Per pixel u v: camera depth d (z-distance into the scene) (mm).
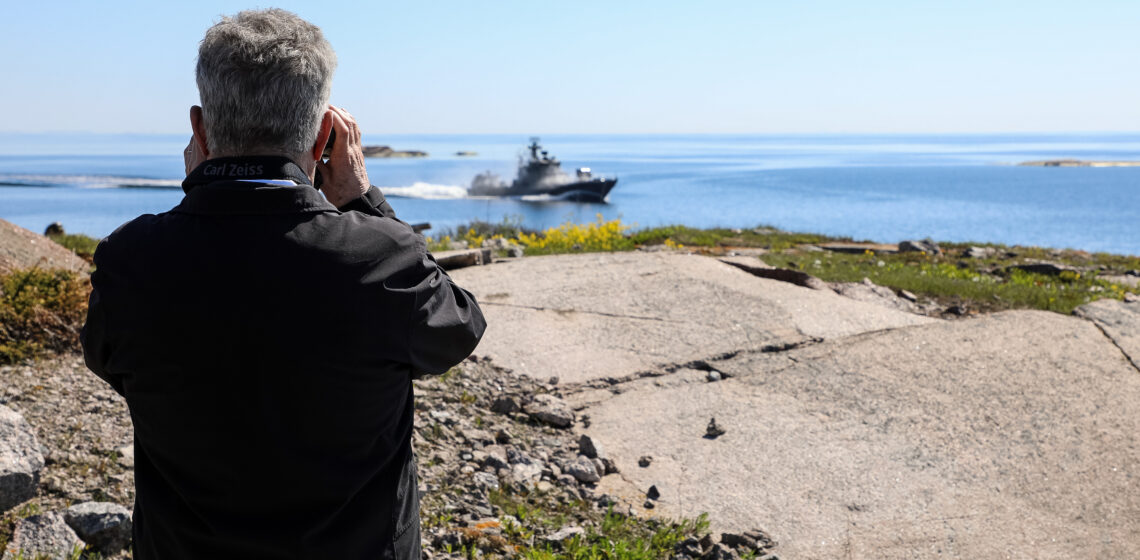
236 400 1331
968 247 16531
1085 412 5180
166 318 1334
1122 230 65438
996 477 4492
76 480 3658
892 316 7125
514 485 4234
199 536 1387
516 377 5812
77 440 3988
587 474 4453
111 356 1422
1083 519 4117
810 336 6508
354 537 1414
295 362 1325
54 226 11883
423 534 3604
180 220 1407
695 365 6047
